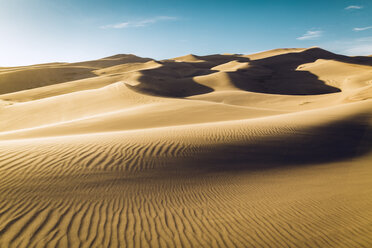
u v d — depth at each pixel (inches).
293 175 305.9
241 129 483.5
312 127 526.3
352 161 377.4
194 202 215.2
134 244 148.5
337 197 229.8
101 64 5698.8
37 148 309.1
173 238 157.0
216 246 151.3
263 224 178.5
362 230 171.5
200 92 2284.7
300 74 3048.7
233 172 306.8
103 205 195.0
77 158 285.1
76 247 142.5
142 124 713.6
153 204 205.3
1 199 188.5
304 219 186.9
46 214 174.2
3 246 138.9
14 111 1230.9
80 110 1209.4
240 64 4146.2
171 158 321.1
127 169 273.9
